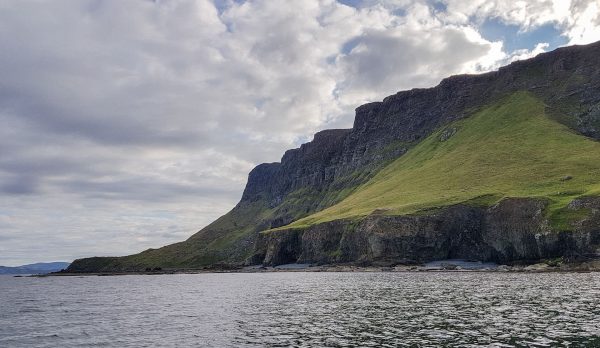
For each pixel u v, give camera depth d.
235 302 76.06
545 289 76.12
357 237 196.50
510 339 37.44
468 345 35.91
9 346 43.09
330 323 48.88
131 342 43.03
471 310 54.16
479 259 173.38
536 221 156.12
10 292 129.50
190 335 45.34
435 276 126.50
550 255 147.62
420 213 185.62
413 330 42.91
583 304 56.06
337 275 152.38
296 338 41.31
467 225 178.00
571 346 34.53
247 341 40.94
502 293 71.88
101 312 69.38
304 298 77.00
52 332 50.62
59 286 163.12
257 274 195.75
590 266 131.75
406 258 178.75
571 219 146.38
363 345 37.41
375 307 60.59
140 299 91.50
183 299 86.88
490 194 187.88
